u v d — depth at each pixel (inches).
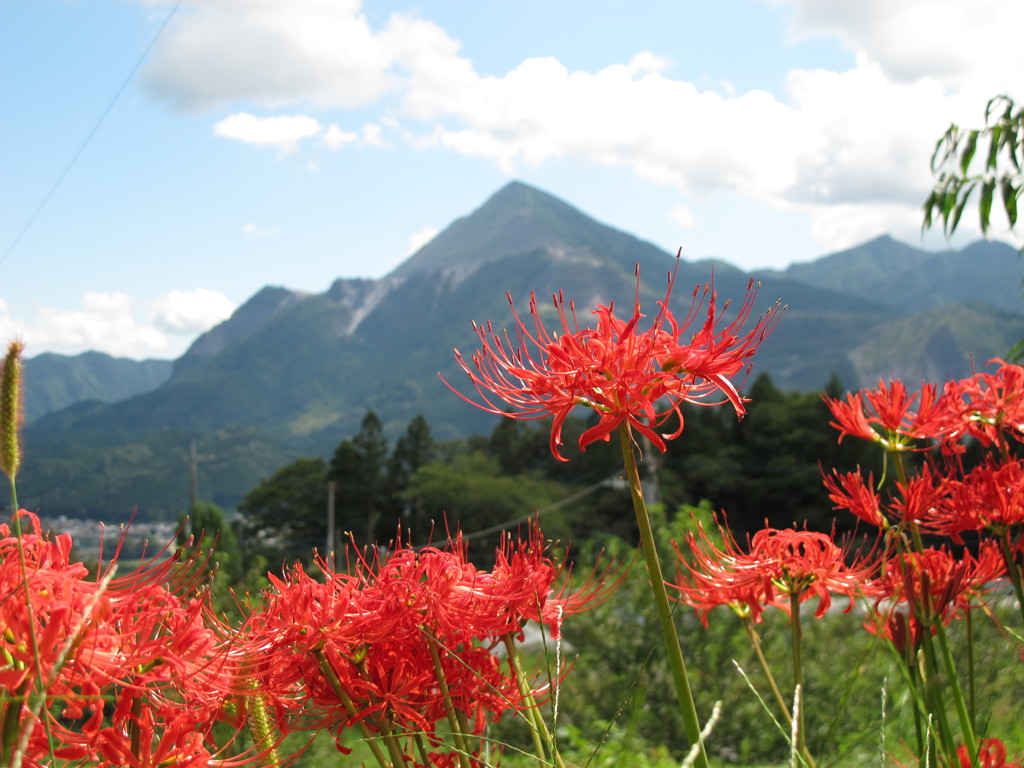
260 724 66.6
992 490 89.9
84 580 56.9
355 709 68.2
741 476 1900.8
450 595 74.1
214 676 60.9
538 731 74.2
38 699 45.5
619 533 1930.4
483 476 2404.0
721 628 332.5
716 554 91.4
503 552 79.7
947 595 83.7
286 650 67.8
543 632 71.9
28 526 57.6
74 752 54.8
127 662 55.8
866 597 89.4
